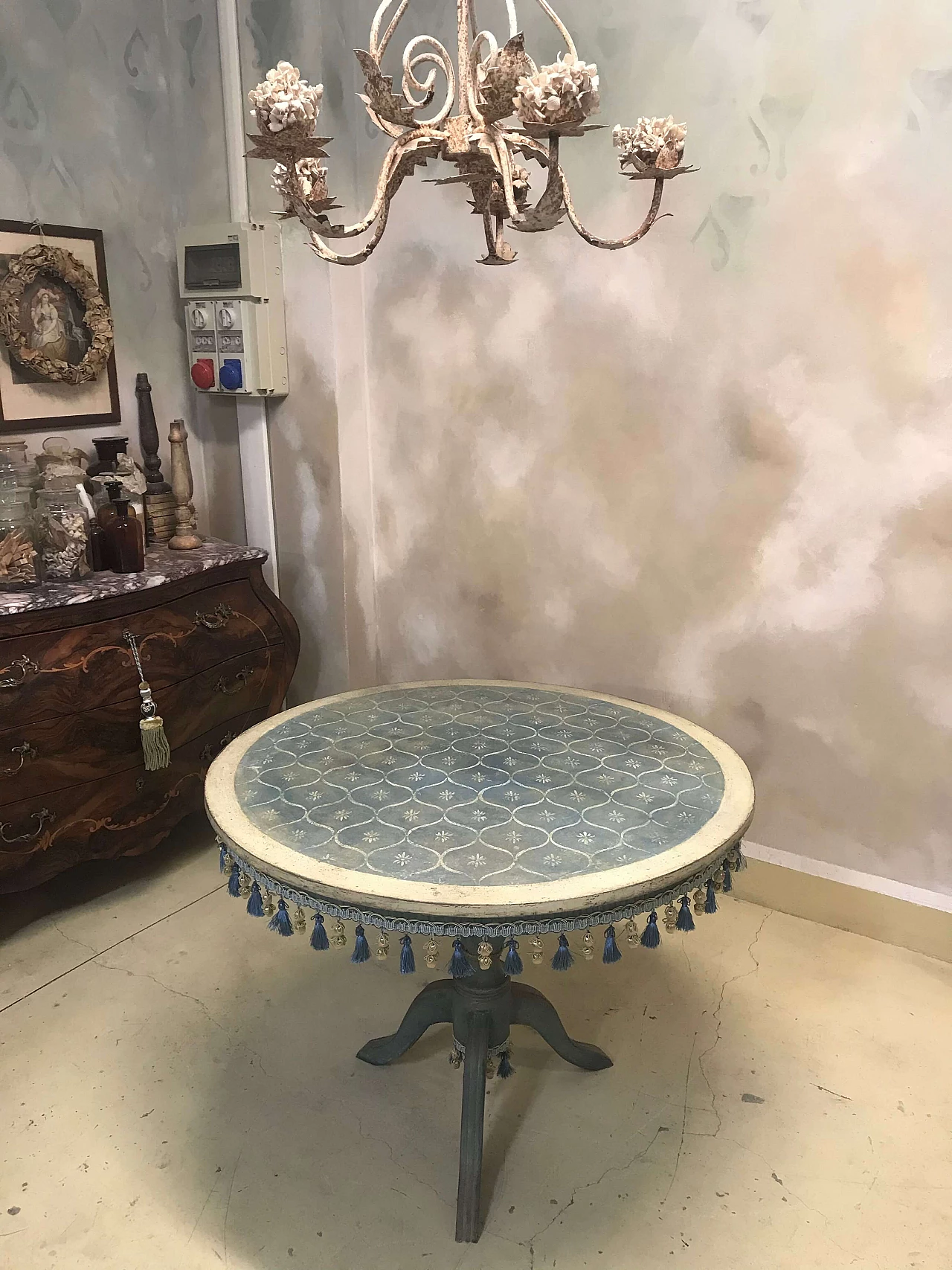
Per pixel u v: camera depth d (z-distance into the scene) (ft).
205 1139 6.11
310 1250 5.33
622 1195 5.67
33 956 7.98
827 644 7.78
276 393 9.65
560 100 4.14
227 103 9.17
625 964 7.84
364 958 4.88
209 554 9.31
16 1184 5.76
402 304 9.22
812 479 7.55
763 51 7.00
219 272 9.35
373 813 5.43
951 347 6.81
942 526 7.11
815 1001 7.38
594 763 6.16
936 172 6.61
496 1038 6.20
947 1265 5.21
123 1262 5.26
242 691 9.39
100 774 8.12
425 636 10.09
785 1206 5.58
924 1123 6.21
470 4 4.58
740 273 7.48
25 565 7.79
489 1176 5.80
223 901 8.84
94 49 9.01
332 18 8.64
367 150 9.04
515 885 4.66
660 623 8.54
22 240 8.67
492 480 9.16
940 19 6.38
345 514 9.77
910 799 7.71
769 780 8.35
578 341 8.33
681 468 8.11
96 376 9.36
